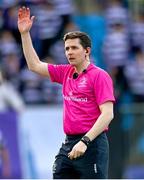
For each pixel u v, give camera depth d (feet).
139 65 139.54
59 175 57.41
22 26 59.06
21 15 59.11
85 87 55.83
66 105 56.80
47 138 113.19
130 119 116.78
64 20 139.95
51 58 136.05
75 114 55.93
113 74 137.28
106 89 55.21
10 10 135.54
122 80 137.28
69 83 56.90
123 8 148.15
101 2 151.84
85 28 146.72
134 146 115.96
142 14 148.05
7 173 108.58
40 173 111.04
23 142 111.04
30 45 59.47
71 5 143.23
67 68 58.13
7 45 132.05
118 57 140.36
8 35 133.59
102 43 144.05
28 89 128.47
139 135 116.67
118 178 112.47
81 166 55.98
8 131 110.11
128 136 115.75
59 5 140.56
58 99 128.67
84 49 56.13
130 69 138.82
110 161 112.57
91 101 55.83
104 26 146.61
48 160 112.06
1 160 108.37
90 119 55.77
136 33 144.56
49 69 59.00
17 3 136.56
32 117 113.09
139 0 148.66
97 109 55.93
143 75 138.72
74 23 143.64
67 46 56.03
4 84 112.88
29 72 129.29
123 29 144.87
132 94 136.56
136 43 143.64
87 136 53.52
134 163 115.03
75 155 53.31
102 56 142.51
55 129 114.32
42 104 126.93
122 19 146.20
